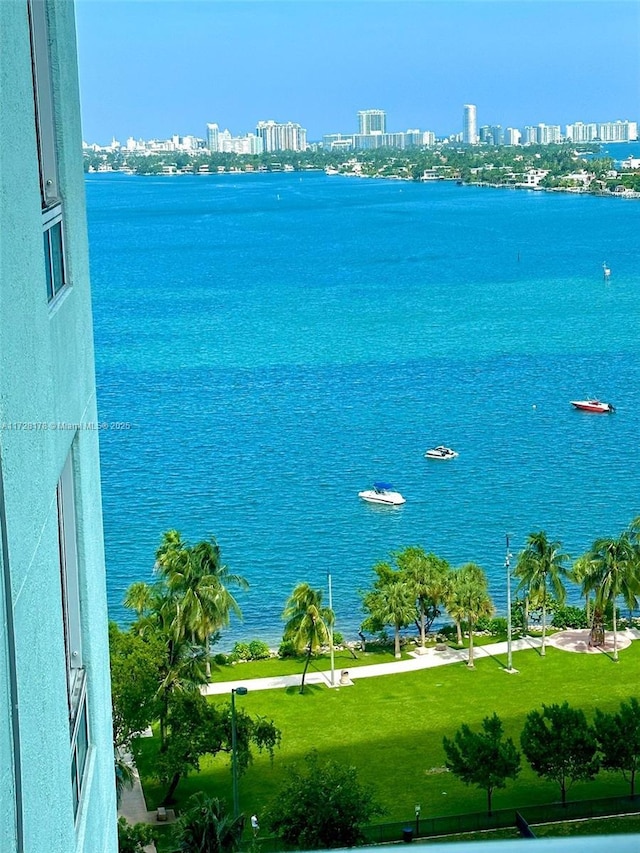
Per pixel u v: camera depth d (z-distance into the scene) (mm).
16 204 2242
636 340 79000
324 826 16484
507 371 73188
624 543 31047
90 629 3527
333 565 44312
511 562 43625
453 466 56156
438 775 23109
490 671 30016
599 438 59969
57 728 2514
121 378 72188
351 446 59375
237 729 19766
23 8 2439
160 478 54750
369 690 28609
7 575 1929
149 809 20031
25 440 2209
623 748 19312
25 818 2043
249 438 60719
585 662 30469
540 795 21297
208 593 23406
